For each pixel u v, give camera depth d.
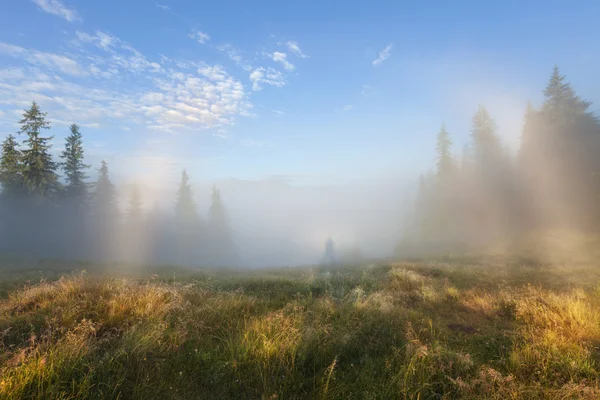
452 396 3.39
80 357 3.57
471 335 5.44
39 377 3.13
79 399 3.01
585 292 8.31
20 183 33.22
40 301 6.32
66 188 38.62
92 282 7.45
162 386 3.37
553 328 5.45
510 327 5.92
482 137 42.44
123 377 3.33
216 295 7.61
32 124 33.00
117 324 5.05
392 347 4.46
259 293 8.87
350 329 5.14
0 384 2.98
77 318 5.15
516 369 3.97
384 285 10.13
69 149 39.09
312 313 5.95
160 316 5.34
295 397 3.29
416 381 3.54
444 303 7.85
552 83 34.88
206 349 4.36
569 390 3.27
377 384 3.54
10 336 4.43
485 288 9.95
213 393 3.35
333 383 3.55
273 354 4.05
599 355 4.35
